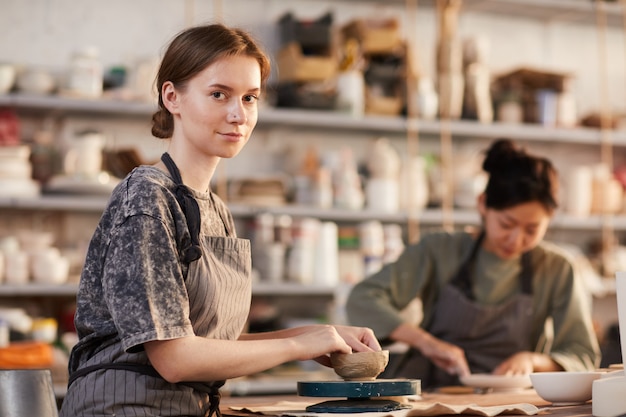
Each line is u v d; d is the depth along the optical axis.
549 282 2.94
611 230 5.46
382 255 4.81
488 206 2.83
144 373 1.65
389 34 4.88
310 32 4.75
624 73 5.75
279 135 5.03
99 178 4.30
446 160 4.98
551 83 5.24
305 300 4.96
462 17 5.47
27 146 4.34
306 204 4.72
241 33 1.75
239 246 1.79
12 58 4.61
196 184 1.76
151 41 4.80
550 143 5.59
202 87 1.69
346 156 4.86
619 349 2.96
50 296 4.52
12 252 4.23
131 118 4.73
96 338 1.68
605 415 1.67
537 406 1.91
